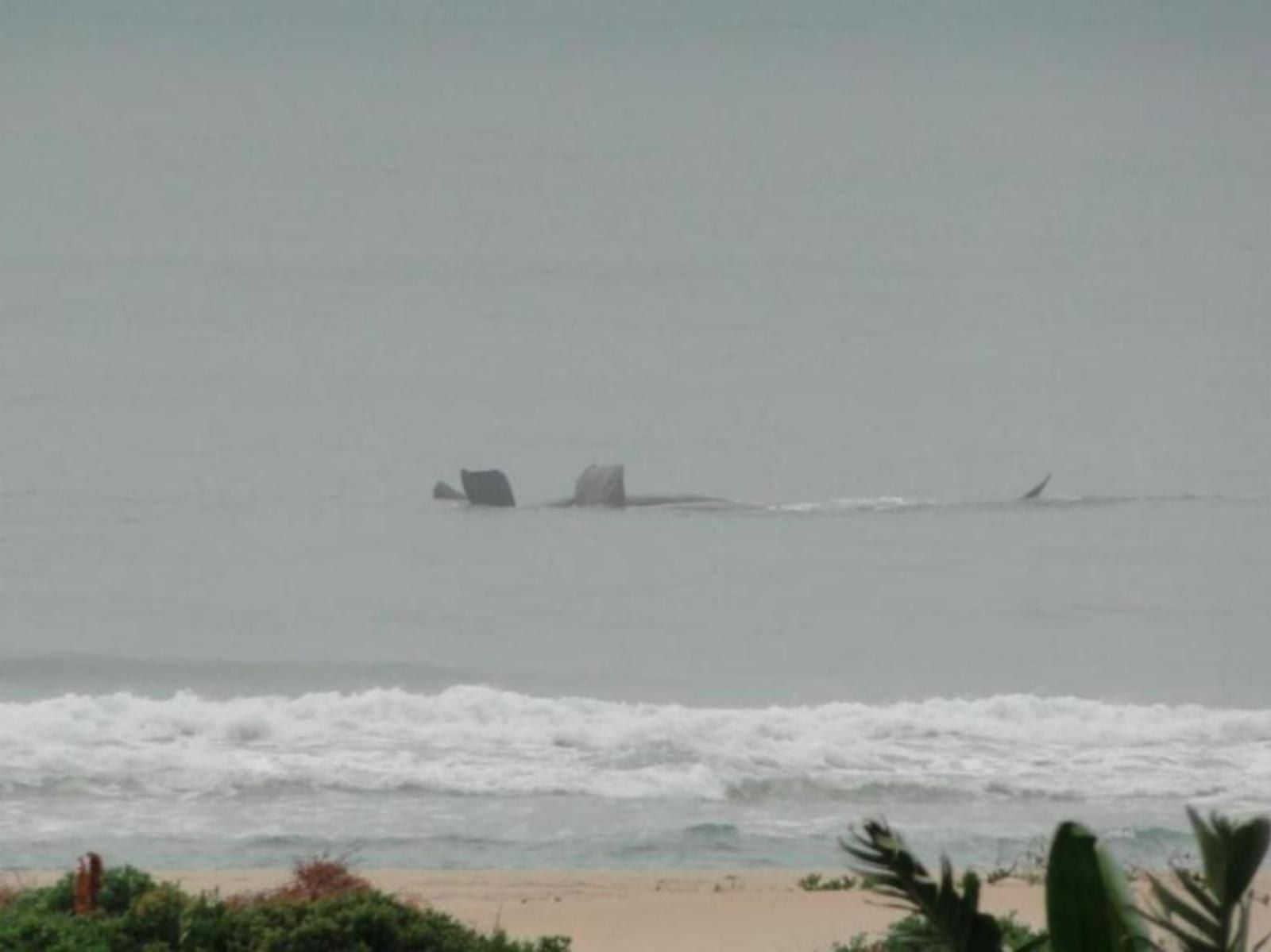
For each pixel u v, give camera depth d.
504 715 129.62
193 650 188.75
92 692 162.25
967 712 136.12
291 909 60.34
